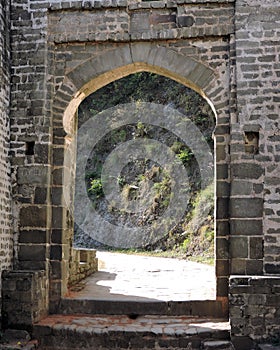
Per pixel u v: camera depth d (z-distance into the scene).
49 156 7.70
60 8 7.89
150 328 6.75
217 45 7.68
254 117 7.35
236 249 7.14
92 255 11.72
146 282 10.02
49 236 7.63
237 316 6.53
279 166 7.22
